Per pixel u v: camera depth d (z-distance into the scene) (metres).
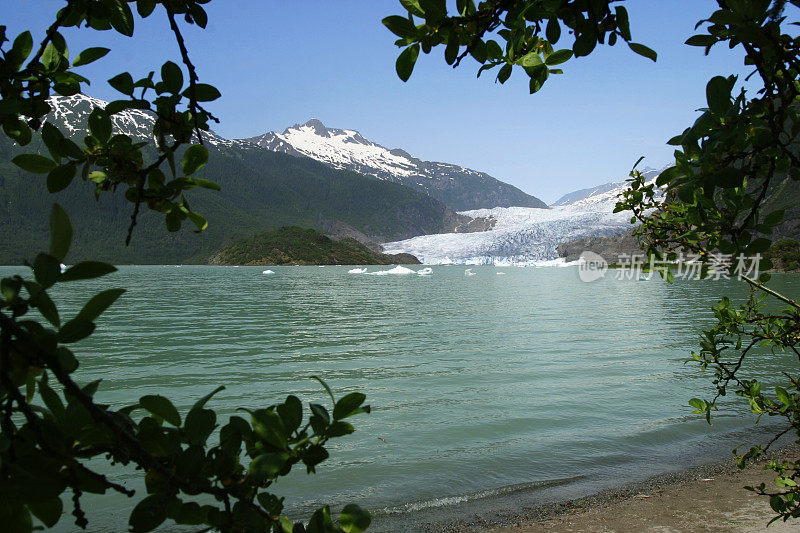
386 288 78.44
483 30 1.35
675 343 23.64
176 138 1.16
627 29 1.26
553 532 6.62
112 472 8.41
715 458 9.11
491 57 1.40
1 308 0.84
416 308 45.47
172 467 1.05
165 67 1.15
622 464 8.95
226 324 34.44
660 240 2.45
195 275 132.75
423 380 16.31
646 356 20.05
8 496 0.82
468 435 10.59
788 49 1.13
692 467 8.72
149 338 27.70
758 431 10.47
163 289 76.50
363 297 60.19
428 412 12.41
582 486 8.07
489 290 72.12
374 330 30.39
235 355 22.16
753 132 1.30
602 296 58.28
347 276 127.44
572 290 70.62
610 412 12.13
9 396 0.85
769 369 16.48
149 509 1.01
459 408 12.75
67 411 0.94
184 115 1.17
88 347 24.55
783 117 1.25
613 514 7.07
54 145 1.10
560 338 25.83
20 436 0.88
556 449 9.71
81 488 0.92
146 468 1.03
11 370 0.86
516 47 1.38
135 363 20.34
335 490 8.00
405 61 1.36
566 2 1.26
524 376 16.55
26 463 0.87
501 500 7.62
